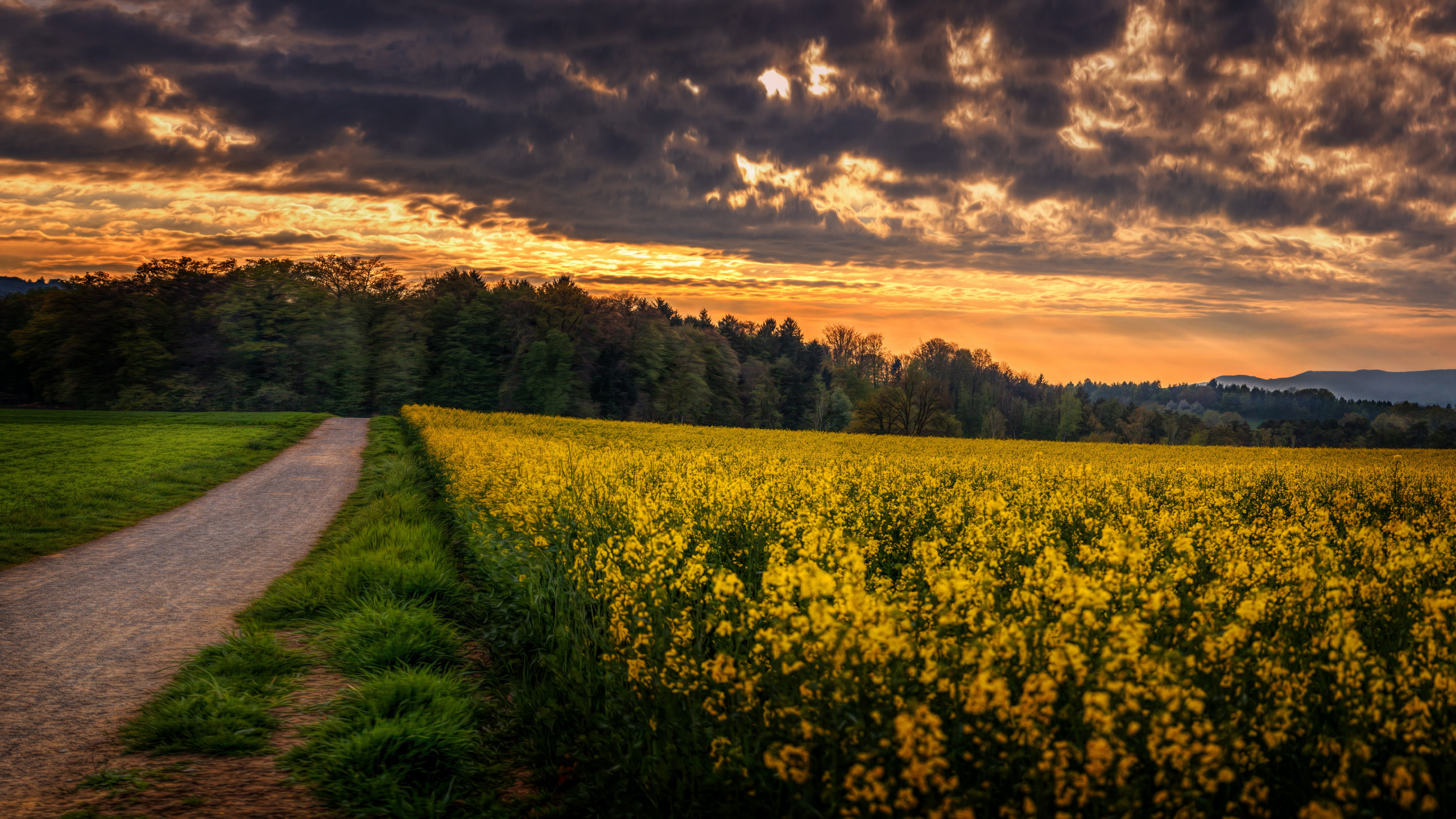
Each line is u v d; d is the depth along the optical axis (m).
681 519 7.59
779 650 3.04
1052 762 2.33
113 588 8.94
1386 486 14.91
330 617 7.39
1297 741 2.80
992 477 16.73
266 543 11.96
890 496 11.20
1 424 39.72
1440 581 4.94
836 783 2.68
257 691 5.54
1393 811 2.49
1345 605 3.94
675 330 94.00
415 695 5.16
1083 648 2.90
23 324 81.25
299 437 37.34
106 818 3.81
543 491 8.87
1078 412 121.38
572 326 91.69
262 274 76.62
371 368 80.44
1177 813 2.23
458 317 88.62
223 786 4.19
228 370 73.56
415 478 18.45
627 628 4.43
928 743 2.38
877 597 3.75
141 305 72.25
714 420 95.62
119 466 21.05
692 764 3.35
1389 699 2.67
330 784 4.18
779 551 5.04
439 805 4.04
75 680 5.82
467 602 7.88
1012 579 5.01
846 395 103.56
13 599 8.40
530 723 4.82
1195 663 2.92
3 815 3.81
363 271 82.62
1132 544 4.34
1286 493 14.61
